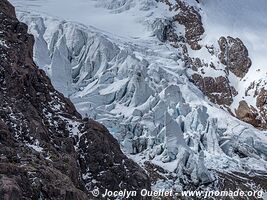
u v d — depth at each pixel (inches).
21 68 1675.7
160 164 2869.1
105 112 3250.5
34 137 1444.4
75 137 1691.7
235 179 3085.6
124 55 3831.2
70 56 3882.9
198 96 4224.9
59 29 4003.4
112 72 3708.2
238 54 5004.9
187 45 5054.1
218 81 4753.9
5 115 1443.2
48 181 1179.3
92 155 1662.2
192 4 5457.7
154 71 3863.2
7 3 1923.0
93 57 3836.1
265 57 4985.2
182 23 5226.4
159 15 5093.5
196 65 4877.0
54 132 1633.9
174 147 2918.3
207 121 3479.3
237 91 4798.2
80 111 3088.1
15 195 1046.4
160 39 4889.3
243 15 5536.4
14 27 1814.7
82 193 1255.5
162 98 3523.6
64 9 4909.0
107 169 1660.9
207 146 3371.1
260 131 4249.5
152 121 3206.2
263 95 4660.4
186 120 3447.3
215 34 5147.6
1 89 1561.3
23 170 1147.9
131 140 3085.6
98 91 3503.9
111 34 4453.7
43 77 1841.8
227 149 3513.8
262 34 5310.0
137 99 3422.7
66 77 3484.3
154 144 3056.1
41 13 4279.0
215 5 5615.2
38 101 1695.4
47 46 3764.8
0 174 1081.4
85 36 3969.0
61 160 1411.2
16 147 1314.0
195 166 2817.4
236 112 4603.8
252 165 3417.8
